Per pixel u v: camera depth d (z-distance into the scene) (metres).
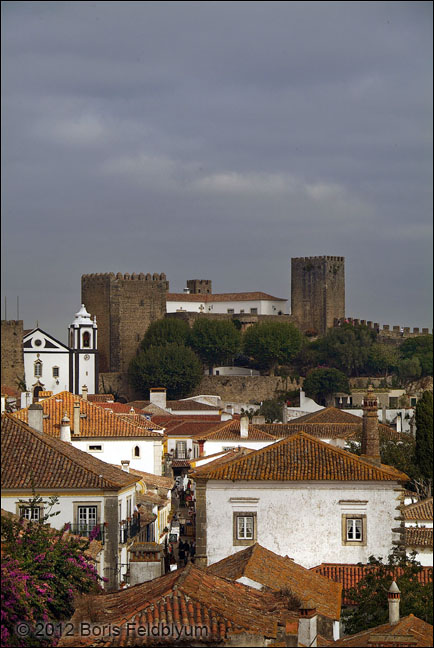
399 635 70.00
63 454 121.31
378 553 117.00
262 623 68.31
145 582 78.75
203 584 74.00
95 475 118.69
